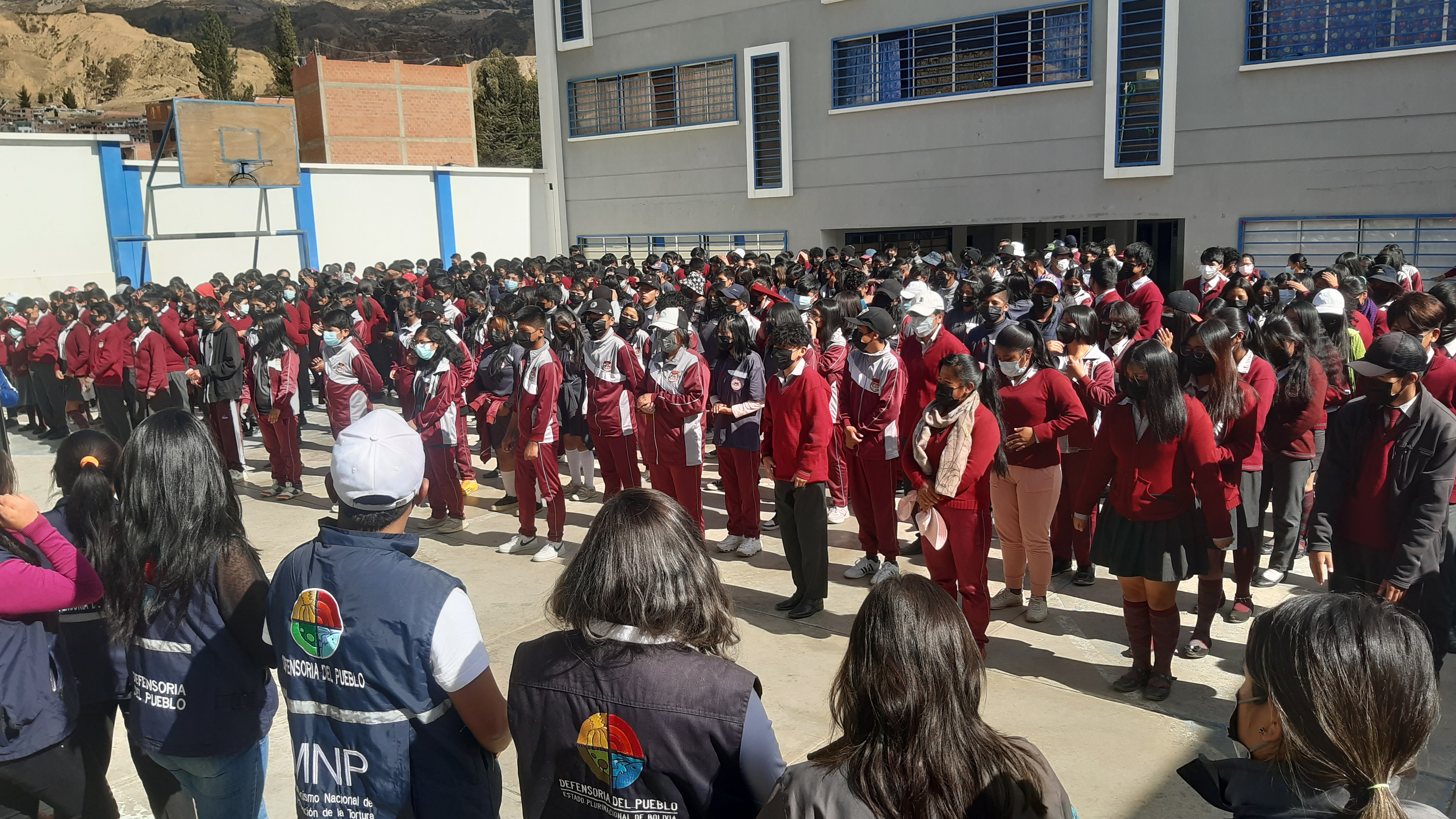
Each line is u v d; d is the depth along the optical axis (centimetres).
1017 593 564
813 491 549
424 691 225
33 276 1894
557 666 209
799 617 564
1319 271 734
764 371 673
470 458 871
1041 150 1736
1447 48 1359
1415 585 388
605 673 202
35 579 260
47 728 272
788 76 2019
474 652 230
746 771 195
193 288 2120
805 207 2055
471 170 2541
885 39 1894
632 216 2356
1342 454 398
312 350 1266
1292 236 1528
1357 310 714
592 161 2408
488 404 820
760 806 198
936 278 1005
